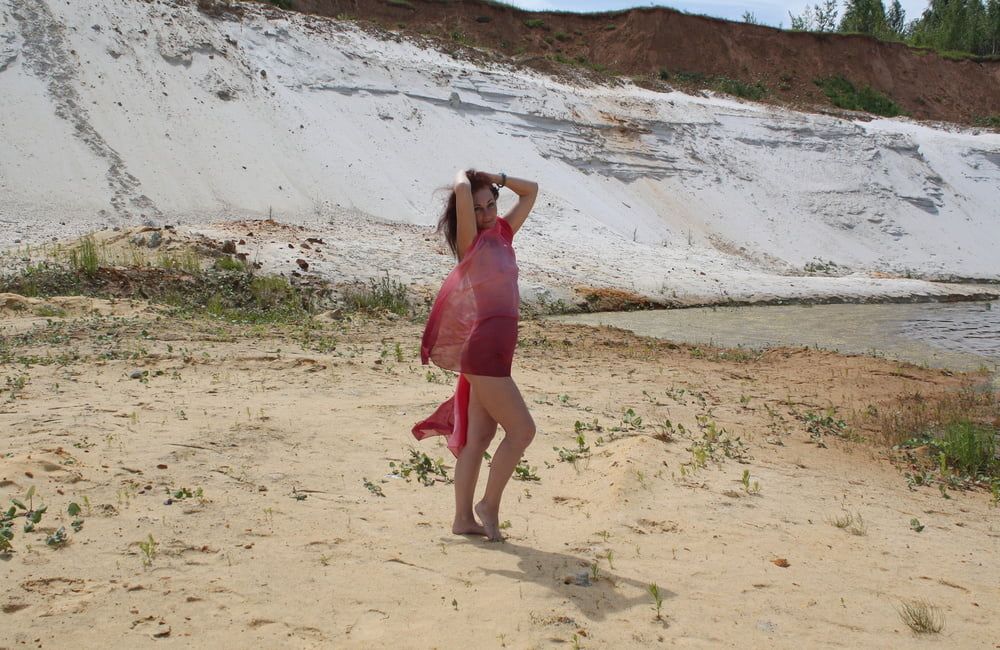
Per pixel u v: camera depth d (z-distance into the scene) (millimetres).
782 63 41500
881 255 29109
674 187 28781
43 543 3504
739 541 4148
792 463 6012
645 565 3721
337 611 3113
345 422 5797
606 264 20281
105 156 20172
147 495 4129
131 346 8406
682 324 15461
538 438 5852
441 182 24156
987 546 4512
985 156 36469
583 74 33438
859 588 3684
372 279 15289
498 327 3746
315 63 26016
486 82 28500
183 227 16500
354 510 4160
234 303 13055
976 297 22562
